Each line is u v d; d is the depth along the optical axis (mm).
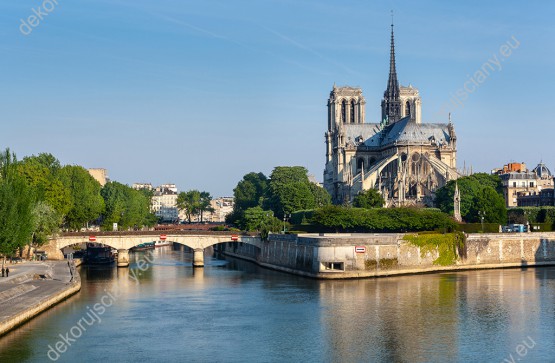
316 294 147500
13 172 162625
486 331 110375
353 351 98875
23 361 93188
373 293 148125
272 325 115125
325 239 176625
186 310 128750
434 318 120125
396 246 185250
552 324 115375
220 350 99625
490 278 176000
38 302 121000
